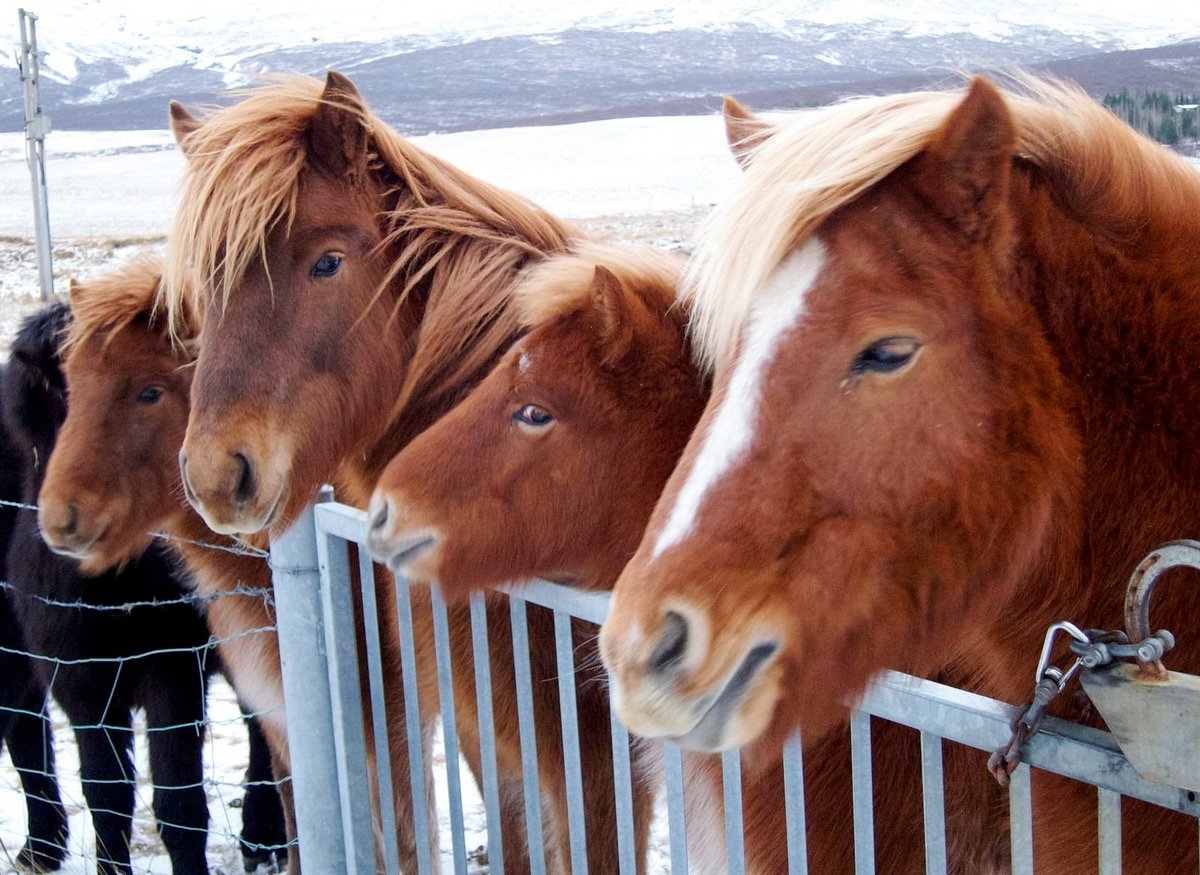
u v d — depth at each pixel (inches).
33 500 150.6
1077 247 58.4
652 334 86.7
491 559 85.4
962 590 54.6
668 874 136.4
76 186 1534.2
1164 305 58.2
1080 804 61.6
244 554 125.0
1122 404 58.6
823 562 51.5
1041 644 62.0
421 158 114.5
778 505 51.3
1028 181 58.1
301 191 108.3
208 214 106.7
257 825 157.3
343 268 108.7
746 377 53.1
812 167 55.1
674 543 51.3
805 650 51.8
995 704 47.4
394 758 124.9
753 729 51.3
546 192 992.9
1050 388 56.4
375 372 111.0
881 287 52.8
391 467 85.4
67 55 6402.6
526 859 124.2
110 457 132.0
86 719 143.6
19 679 164.1
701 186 999.6
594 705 100.0
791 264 54.3
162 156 2032.5
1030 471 54.6
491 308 110.7
